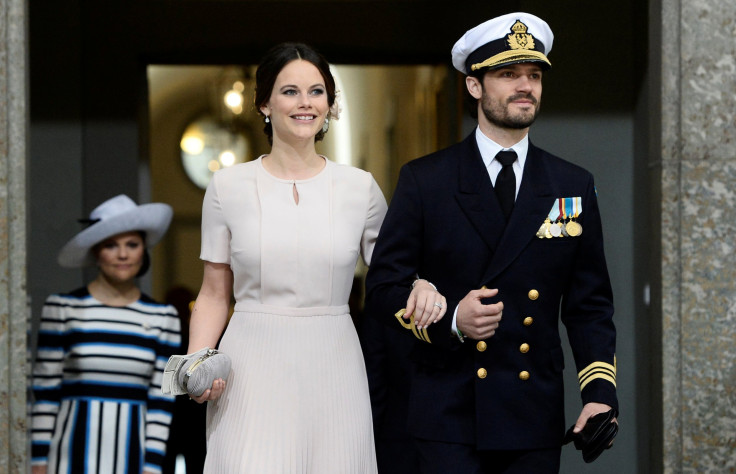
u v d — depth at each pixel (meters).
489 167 9.58
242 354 9.67
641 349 15.92
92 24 17.97
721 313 11.23
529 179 9.50
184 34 18.19
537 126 16.52
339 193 9.91
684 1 11.22
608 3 16.48
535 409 9.30
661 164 11.32
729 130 11.25
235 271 9.84
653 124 11.63
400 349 12.57
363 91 21.12
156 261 23.27
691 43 11.23
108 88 17.97
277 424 9.49
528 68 9.41
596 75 16.52
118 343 12.58
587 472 16.25
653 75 11.64
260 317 9.69
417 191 9.52
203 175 22.89
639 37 16.03
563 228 9.43
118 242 12.84
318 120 9.77
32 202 17.55
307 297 9.69
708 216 11.24
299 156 9.86
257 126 22.66
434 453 9.37
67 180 17.66
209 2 18.27
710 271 11.23
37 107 17.62
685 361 11.21
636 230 16.25
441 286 9.56
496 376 9.31
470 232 9.43
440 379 9.48
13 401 10.91
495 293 8.81
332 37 18.41
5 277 10.92
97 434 12.42
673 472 11.22
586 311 9.67
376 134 21.28
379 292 9.53
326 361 9.66
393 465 12.70
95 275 17.45
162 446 12.62
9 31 10.96
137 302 12.89
